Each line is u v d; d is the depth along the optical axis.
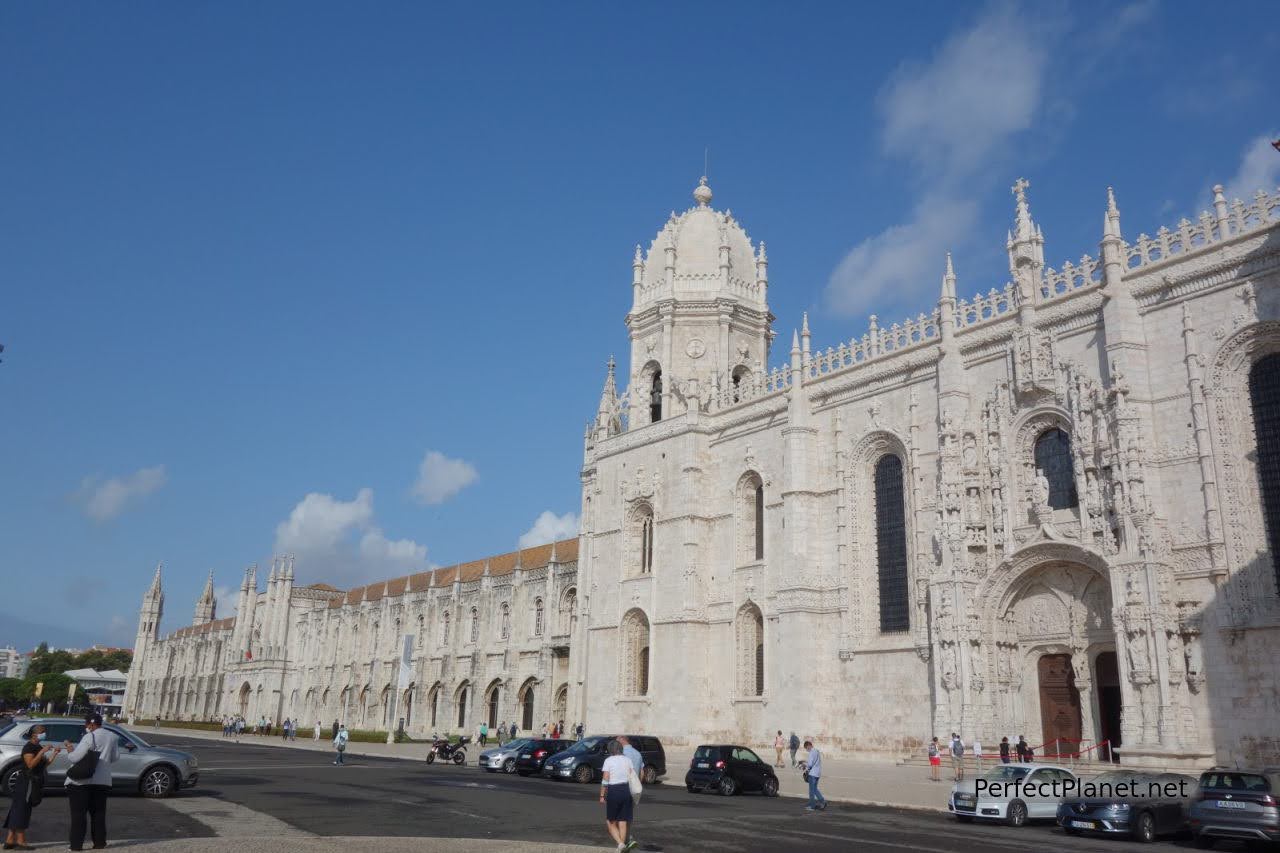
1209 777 24.84
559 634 84.69
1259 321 37.84
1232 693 36.28
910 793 36.91
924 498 49.09
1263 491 37.22
